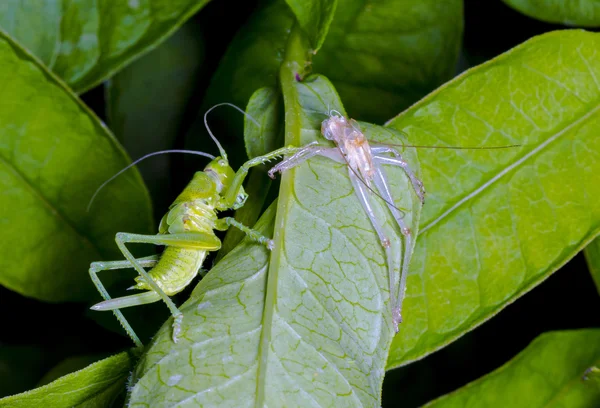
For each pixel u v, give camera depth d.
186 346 0.26
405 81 0.30
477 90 0.28
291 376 0.25
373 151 0.27
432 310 0.27
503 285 0.27
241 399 0.25
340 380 0.25
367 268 0.26
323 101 0.27
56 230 0.29
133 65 0.30
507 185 0.28
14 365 0.31
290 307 0.26
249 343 0.25
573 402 0.28
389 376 0.31
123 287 0.29
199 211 0.28
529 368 0.28
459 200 0.28
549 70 0.28
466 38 0.31
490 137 0.28
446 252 0.27
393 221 0.26
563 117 0.28
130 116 0.31
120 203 0.29
